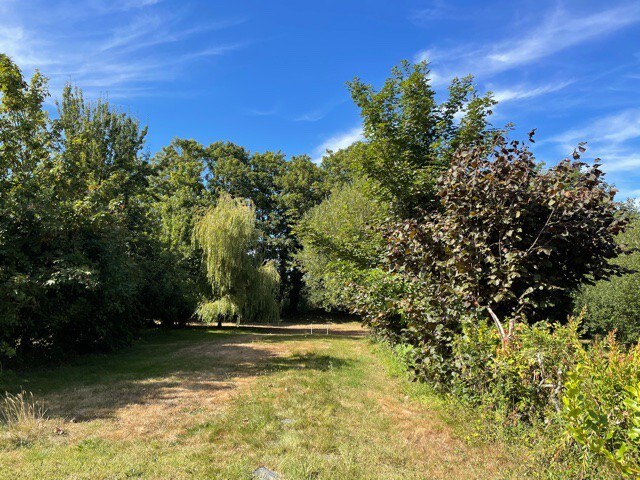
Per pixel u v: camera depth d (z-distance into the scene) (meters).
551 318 5.34
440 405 4.92
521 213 4.86
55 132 10.57
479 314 4.98
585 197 4.90
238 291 19.17
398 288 6.36
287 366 8.34
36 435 4.06
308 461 3.43
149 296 15.34
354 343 13.10
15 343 7.90
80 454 3.59
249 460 3.50
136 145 21.23
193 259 19.95
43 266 7.94
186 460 3.48
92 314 9.37
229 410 5.00
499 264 4.96
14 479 3.10
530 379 3.57
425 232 5.71
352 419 4.61
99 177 16.81
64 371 7.69
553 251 5.16
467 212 5.33
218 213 19.56
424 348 5.01
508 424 3.60
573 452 2.93
